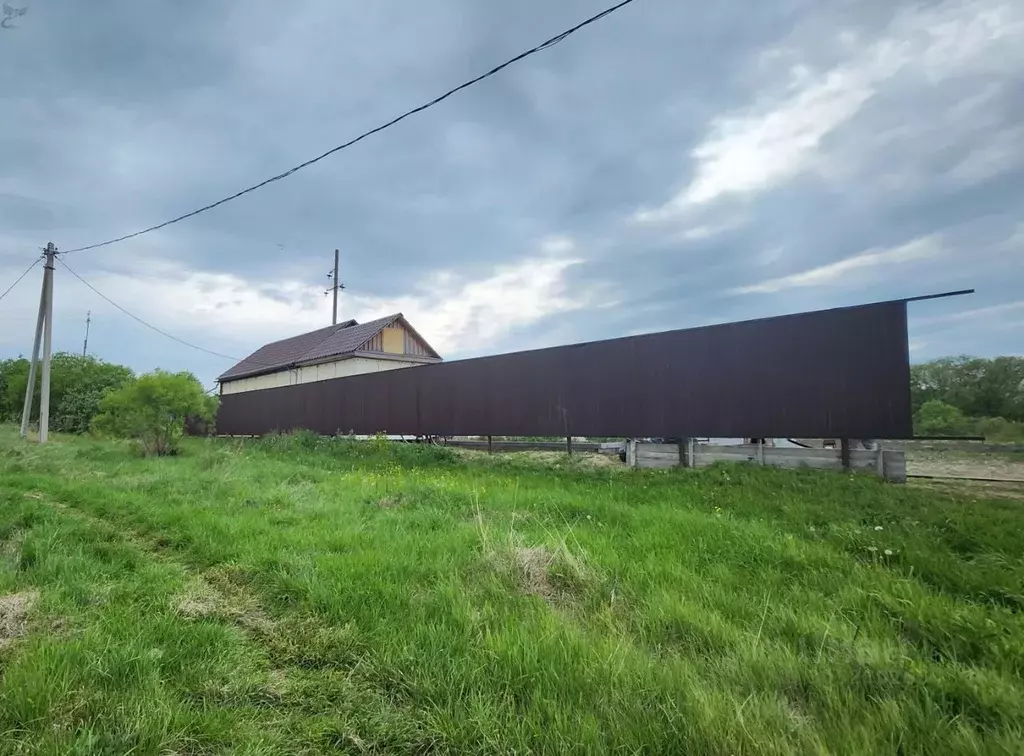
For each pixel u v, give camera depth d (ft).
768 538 12.59
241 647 7.98
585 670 6.63
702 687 6.23
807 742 5.24
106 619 8.61
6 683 6.43
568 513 16.44
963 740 5.31
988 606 9.04
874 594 9.12
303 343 93.81
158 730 5.66
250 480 24.70
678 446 28.45
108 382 78.07
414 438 47.52
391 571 10.75
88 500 19.30
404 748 5.67
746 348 26.17
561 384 33.40
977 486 21.85
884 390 22.34
